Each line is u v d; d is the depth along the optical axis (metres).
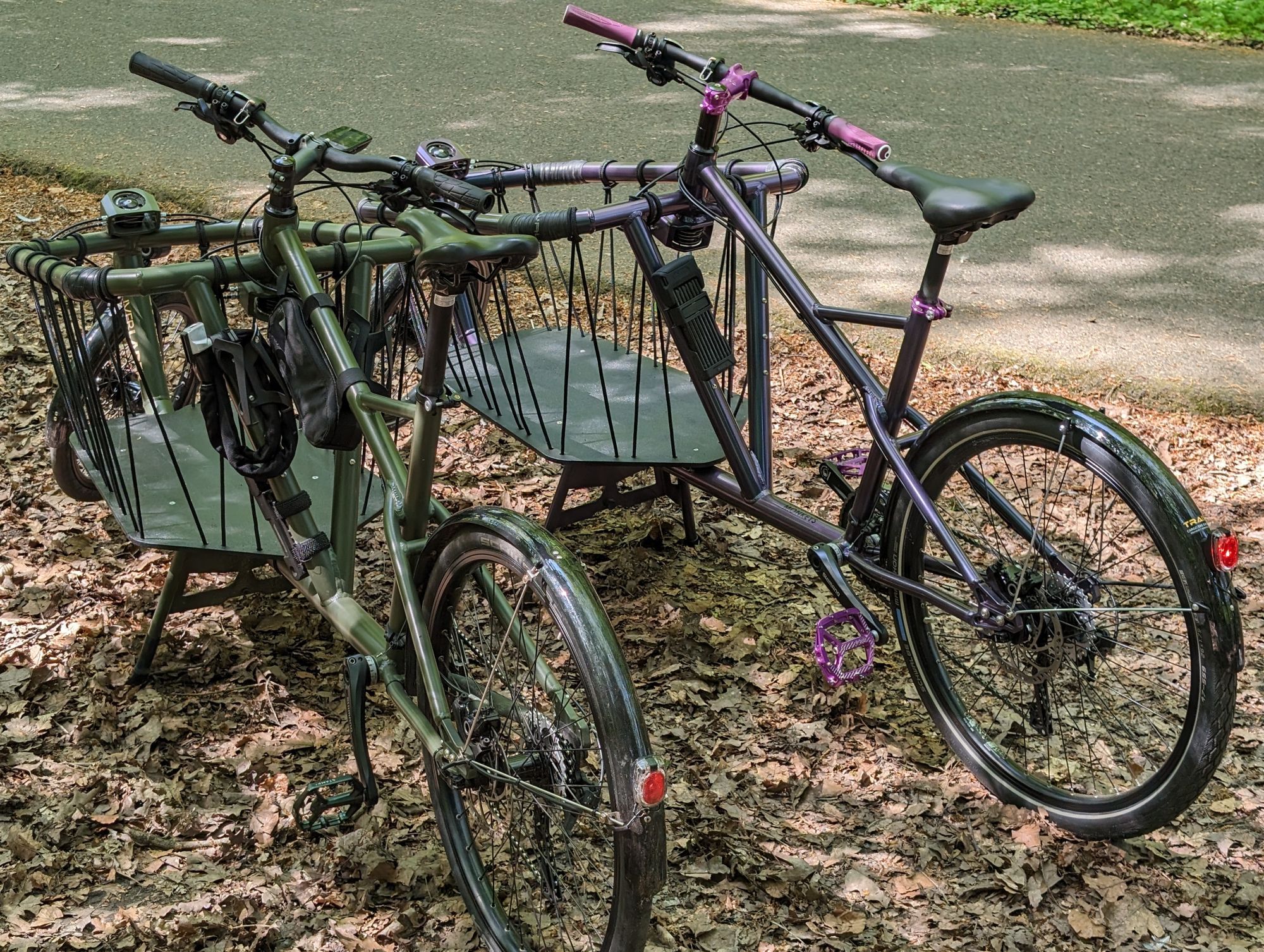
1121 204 6.18
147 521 2.55
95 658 2.78
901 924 2.18
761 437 2.75
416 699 2.16
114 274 2.16
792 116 7.50
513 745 2.10
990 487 2.33
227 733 2.58
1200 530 2.04
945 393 4.24
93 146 6.58
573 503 3.55
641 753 1.67
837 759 2.59
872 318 2.40
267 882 2.21
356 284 2.38
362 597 3.08
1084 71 8.67
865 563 2.47
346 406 2.12
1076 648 2.22
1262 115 7.71
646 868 1.70
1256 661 2.88
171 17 9.88
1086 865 2.32
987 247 5.63
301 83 8.02
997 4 10.41
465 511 1.94
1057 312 4.91
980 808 2.46
